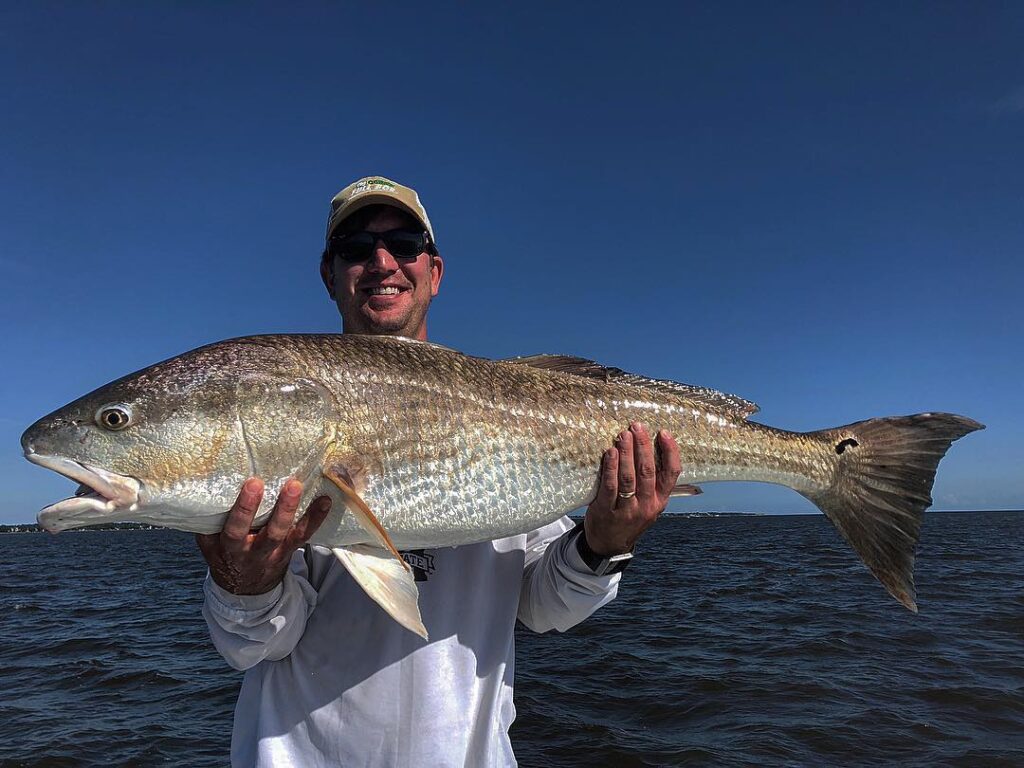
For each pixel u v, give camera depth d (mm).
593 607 900
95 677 3248
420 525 840
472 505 863
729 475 1035
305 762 782
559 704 2615
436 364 895
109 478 775
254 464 798
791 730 2291
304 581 837
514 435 894
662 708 2559
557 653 3439
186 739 2416
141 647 3900
